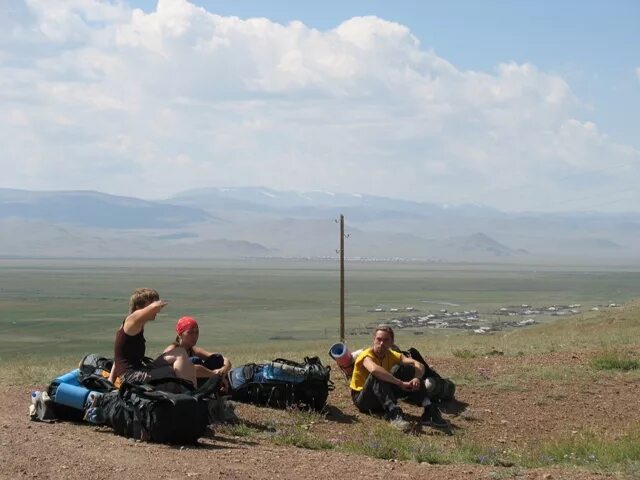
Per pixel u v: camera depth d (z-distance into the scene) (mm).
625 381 14836
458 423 12016
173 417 8898
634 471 8180
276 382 11992
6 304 152250
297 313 134500
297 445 9758
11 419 10352
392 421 11562
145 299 10109
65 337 92000
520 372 15430
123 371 9914
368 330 100125
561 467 8727
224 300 170250
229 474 7629
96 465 7801
